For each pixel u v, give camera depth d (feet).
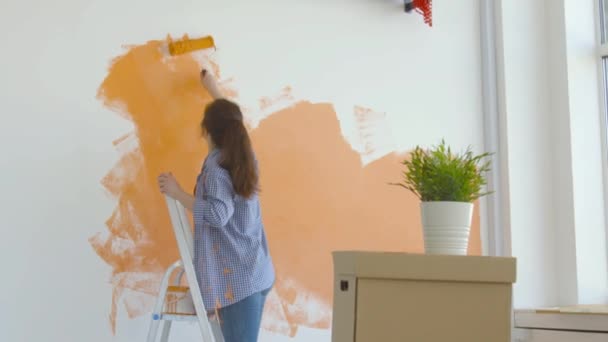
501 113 12.30
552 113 12.66
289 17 10.69
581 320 10.08
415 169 6.67
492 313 5.67
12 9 8.86
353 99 11.08
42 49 8.96
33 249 8.66
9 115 8.71
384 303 5.58
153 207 9.43
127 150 9.32
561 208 12.42
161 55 9.66
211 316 8.23
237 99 10.15
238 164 8.14
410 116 11.56
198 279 8.14
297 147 10.53
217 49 10.09
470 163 6.56
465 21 12.31
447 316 5.63
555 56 12.67
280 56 10.55
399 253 5.59
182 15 9.87
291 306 10.22
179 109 9.71
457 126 11.97
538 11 12.69
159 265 9.38
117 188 9.21
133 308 9.15
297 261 10.34
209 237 8.19
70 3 9.17
